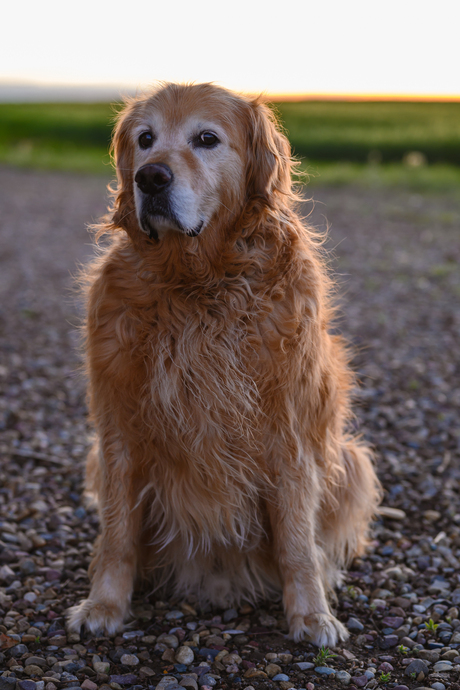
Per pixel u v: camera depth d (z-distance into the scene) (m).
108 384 2.65
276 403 2.60
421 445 4.48
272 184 2.72
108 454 2.73
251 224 2.71
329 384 2.83
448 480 4.02
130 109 2.96
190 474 2.64
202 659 2.47
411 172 20.09
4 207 15.15
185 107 2.68
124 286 2.67
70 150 26.75
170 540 2.80
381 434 4.67
